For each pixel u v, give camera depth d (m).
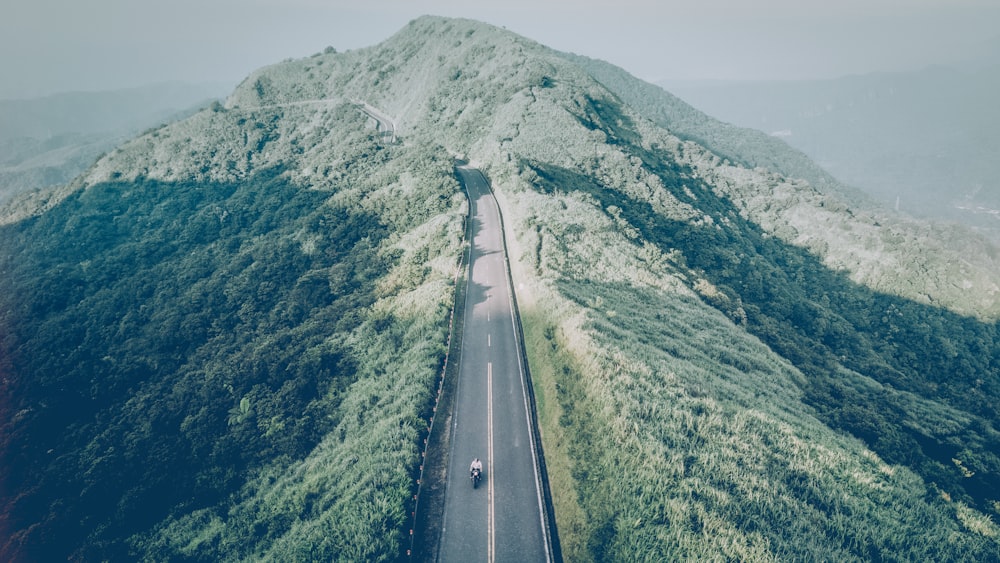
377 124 159.88
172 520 45.16
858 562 29.34
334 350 58.81
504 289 63.34
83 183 139.38
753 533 28.56
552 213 76.62
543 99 126.00
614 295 62.50
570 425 38.34
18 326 89.75
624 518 29.58
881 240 114.94
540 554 30.86
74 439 62.97
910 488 39.00
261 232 109.00
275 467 46.78
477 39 177.88
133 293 96.62
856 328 100.88
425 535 32.09
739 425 39.62
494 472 36.84
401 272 71.19
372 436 41.19
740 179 143.50
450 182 92.50
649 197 101.38
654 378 42.91
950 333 98.12
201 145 147.12
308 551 30.64
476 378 47.56
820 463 38.06
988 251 141.00
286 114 167.88
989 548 33.50
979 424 60.59
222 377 61.75
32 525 47.59
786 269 114.38
